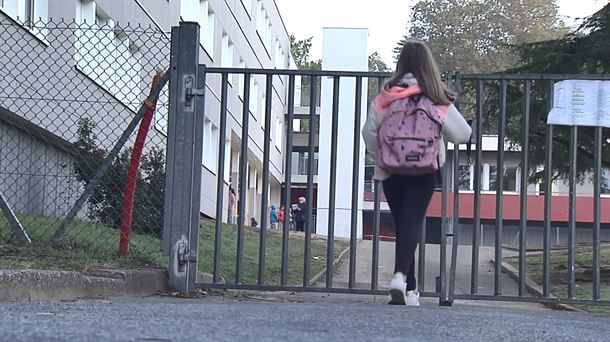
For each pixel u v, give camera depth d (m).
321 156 26.62
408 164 4.51
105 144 9.81
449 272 6.21
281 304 5.15
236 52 26.98
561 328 4.12
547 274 5.88
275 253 10.69
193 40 5.94
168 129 5.90
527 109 5.94
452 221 6.01
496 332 3.75
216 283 5.95
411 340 3.21
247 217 33.94
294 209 30.97
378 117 4.72
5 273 4.34
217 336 3.02
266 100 6.12
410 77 4.69
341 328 3.52
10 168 8.22
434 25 48.47
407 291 5.14
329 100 26.78
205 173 20.94
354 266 5.92
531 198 28.66
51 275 4.63
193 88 5.91
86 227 6.61
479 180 5.94
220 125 6.08
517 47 12.20
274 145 36.97
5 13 9.49
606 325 4.56
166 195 5.87
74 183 7.24
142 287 5.50
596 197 5.86
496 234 5.94
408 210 4.73
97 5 13.02
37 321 3.31
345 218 25.91
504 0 47.62
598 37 11.29
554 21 46.62
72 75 11.52
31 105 10.22
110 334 2.96
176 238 5.85
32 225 6.60
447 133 4.72
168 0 18.05
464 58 46.94
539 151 11.63
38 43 9.58
